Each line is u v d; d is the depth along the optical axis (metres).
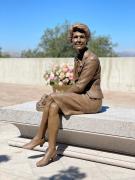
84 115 5.48
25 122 5.95
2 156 5.68
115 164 5.23
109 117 5.34
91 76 5.61
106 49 34.34
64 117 5.52
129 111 6.02
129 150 5.32
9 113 6.11
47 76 6.14
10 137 6.96
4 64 20.20
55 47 33.62
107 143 5.47
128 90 16.27
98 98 5.73
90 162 5.42
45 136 6.05
